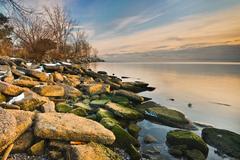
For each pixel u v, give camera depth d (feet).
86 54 204.33
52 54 120.06
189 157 19.86
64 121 19.13
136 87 59.31
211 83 79.71
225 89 66.18
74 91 38.42
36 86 33.63
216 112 39.88
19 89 28.73
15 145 15.79
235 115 37.91
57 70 62.44
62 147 16.55
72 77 56.44
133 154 18.45
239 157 20.94
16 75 40.50
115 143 19.88
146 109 33.68
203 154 20.86
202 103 47.19
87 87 43.93
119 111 29.27
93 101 34.45
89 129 18.38
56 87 34.37
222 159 20.56
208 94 58.03
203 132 25.82
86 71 72.13
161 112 32.24
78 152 15.26
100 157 15.60
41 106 25.38
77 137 17.34
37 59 95.81
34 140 16.90
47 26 110.93
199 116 37.06
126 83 61.57
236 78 96.94
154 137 24.97
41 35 99.71
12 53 100.22
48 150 16.33
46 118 19.10
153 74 117.08
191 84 77.00
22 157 15.26
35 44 94.58
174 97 53.42
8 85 28.12
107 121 23.25
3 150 14.84
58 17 125.18
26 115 18.99
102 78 65.87
